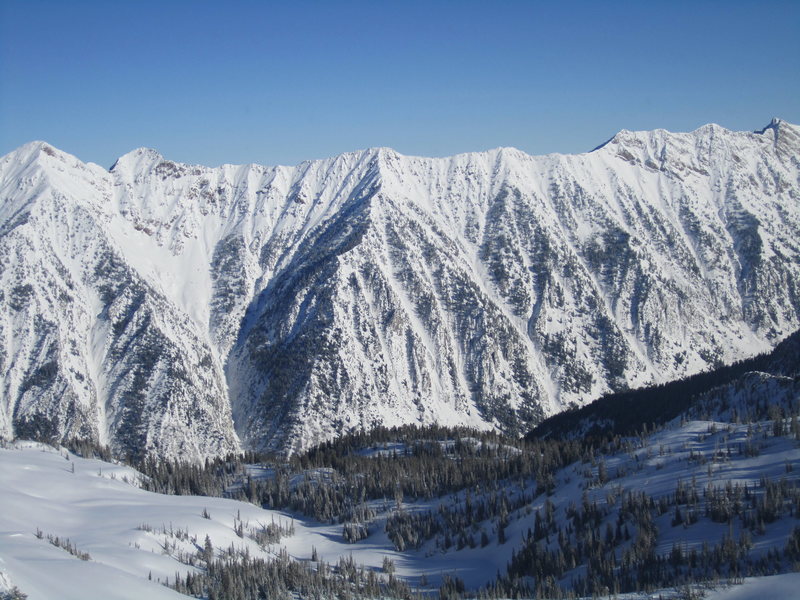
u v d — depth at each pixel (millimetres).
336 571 130625
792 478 120500
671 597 95750
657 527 118750
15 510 127688
